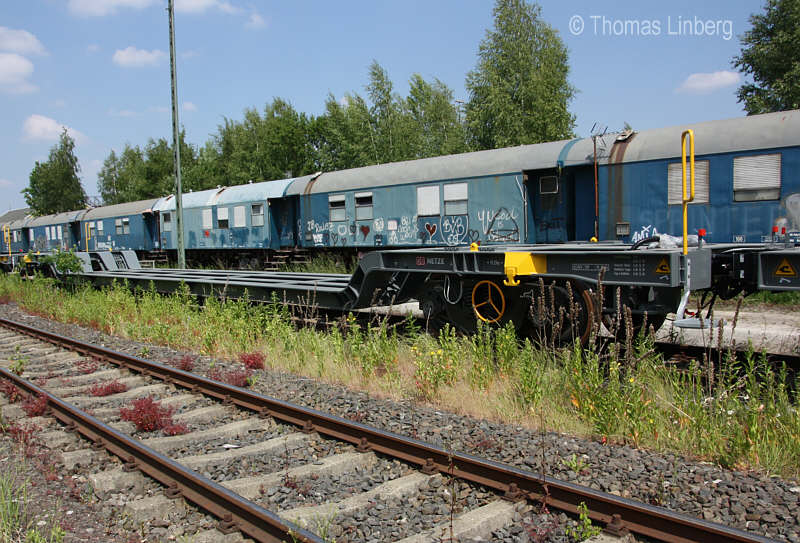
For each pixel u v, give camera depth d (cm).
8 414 620
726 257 662
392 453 455
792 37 2433
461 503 378
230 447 507
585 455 439
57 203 5762
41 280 1703
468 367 668
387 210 1814
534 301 720
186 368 798
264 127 5141
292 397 644
